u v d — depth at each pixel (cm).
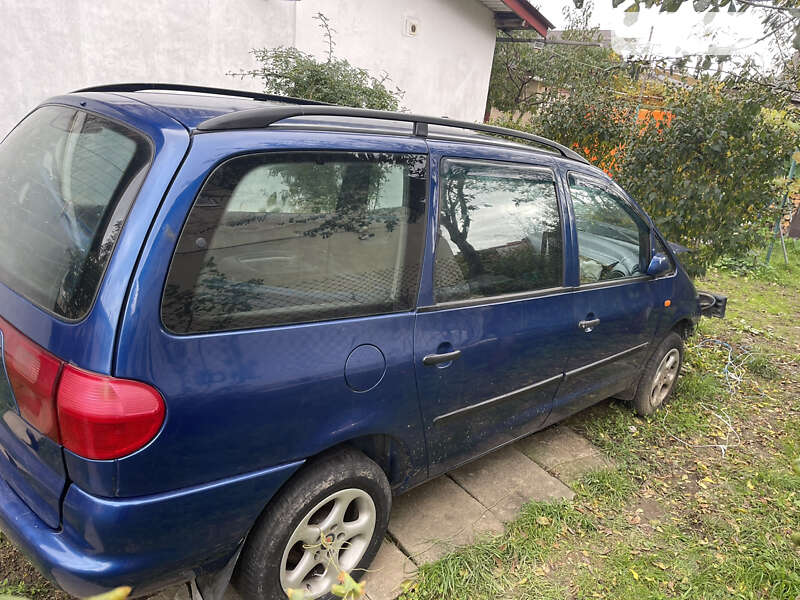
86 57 562
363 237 202
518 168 267
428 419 233
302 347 183
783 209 577
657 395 409
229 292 169
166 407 155
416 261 218
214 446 166
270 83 616
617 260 333
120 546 156
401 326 212
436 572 239
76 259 160
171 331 157
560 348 289
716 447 382
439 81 999
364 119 229
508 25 1075
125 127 175
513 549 262
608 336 323
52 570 156
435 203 225
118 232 154
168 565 168
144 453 153
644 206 568
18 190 199
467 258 240
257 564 191
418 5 898
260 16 686
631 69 502
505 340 254
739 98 512
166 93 213
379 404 208
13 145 216
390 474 236
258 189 175
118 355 148
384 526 231
